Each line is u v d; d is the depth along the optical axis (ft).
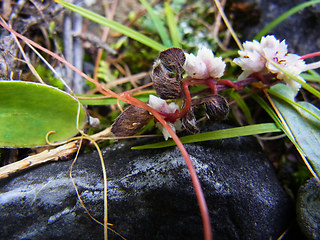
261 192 0.19
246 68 0.20
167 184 0.17
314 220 0.18
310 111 0.21
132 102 0.18
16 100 0.18
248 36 0.30
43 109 0.19
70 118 0.19
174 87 0.18
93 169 0.19
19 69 0.23
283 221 0.19
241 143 0.21
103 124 0.24
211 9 0.33
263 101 0.22
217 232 0.17
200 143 0.19
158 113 0.18
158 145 0.19
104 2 0.34
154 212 0.17
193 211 0.17
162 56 0.17
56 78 0.25
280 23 0.28
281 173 0.24
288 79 0.20
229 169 0.19
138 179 0.18
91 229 0.17
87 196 0.17
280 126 0.20
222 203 0.17
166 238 0.17
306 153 0.20
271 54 0.19
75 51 0.28
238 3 0.31
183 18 0.32
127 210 0.17
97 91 0.27
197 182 0.15
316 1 0.26
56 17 0.28
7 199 0.17
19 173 0.19
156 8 0.34
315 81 0.25
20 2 0.25
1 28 0.24
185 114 0.18
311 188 0.19
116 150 0.20
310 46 0.27
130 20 0.33
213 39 0.30
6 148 0.20
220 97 0.18
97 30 0.32
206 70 0.19
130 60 0.30
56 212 0.17
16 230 0.17
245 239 0.17
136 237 0.17
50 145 0.20
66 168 0.19
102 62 0.29
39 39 0.26
